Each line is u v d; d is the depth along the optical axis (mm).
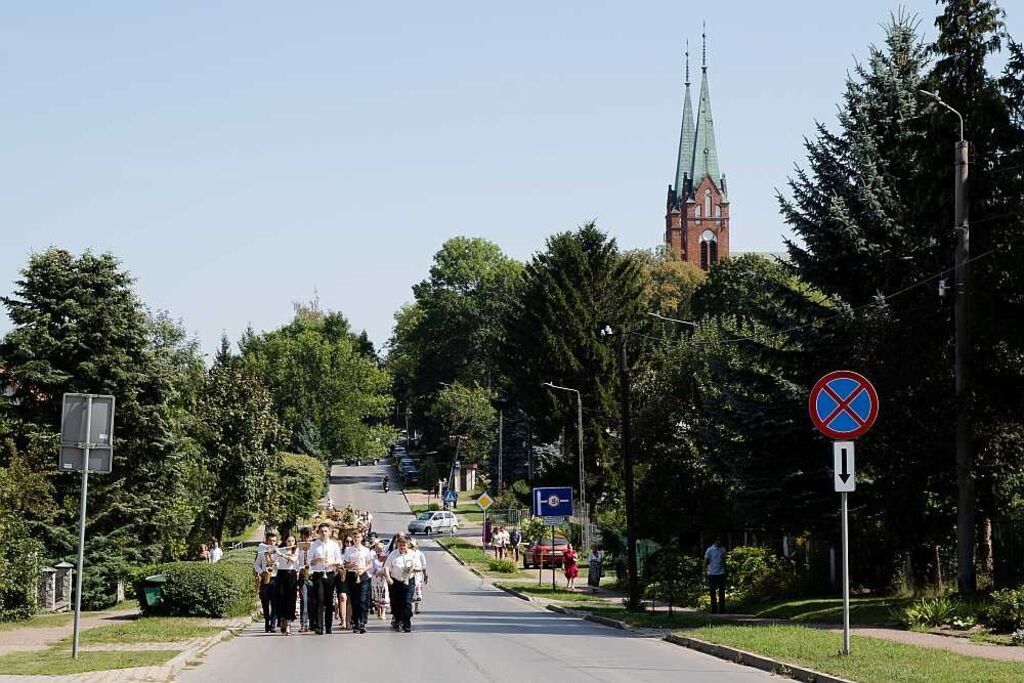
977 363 26578
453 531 92188
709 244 160625
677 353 54000
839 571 32781
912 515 29875
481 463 122625
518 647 21562
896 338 30219
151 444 42469
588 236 80625
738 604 34375
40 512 33906
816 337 32125
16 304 41312
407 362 160250
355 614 25812
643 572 36438
